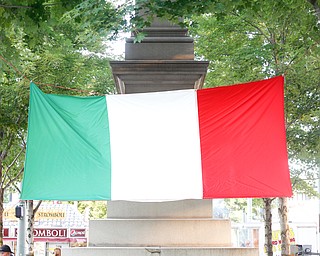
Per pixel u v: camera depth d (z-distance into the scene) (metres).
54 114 12.57
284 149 12.38
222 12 15.05
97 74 27.42
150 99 12.70
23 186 12.40
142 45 15.35
